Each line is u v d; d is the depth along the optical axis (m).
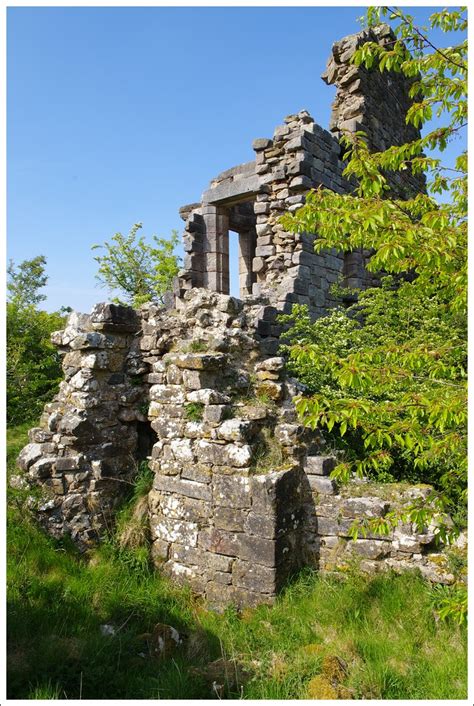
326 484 5.82
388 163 4.43
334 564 5.63
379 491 5.79
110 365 7.02
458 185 4.37
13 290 23.84
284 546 5.46
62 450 6.64
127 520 6.52
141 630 4.99
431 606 4.60
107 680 3.98
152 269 21.16
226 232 12.09
